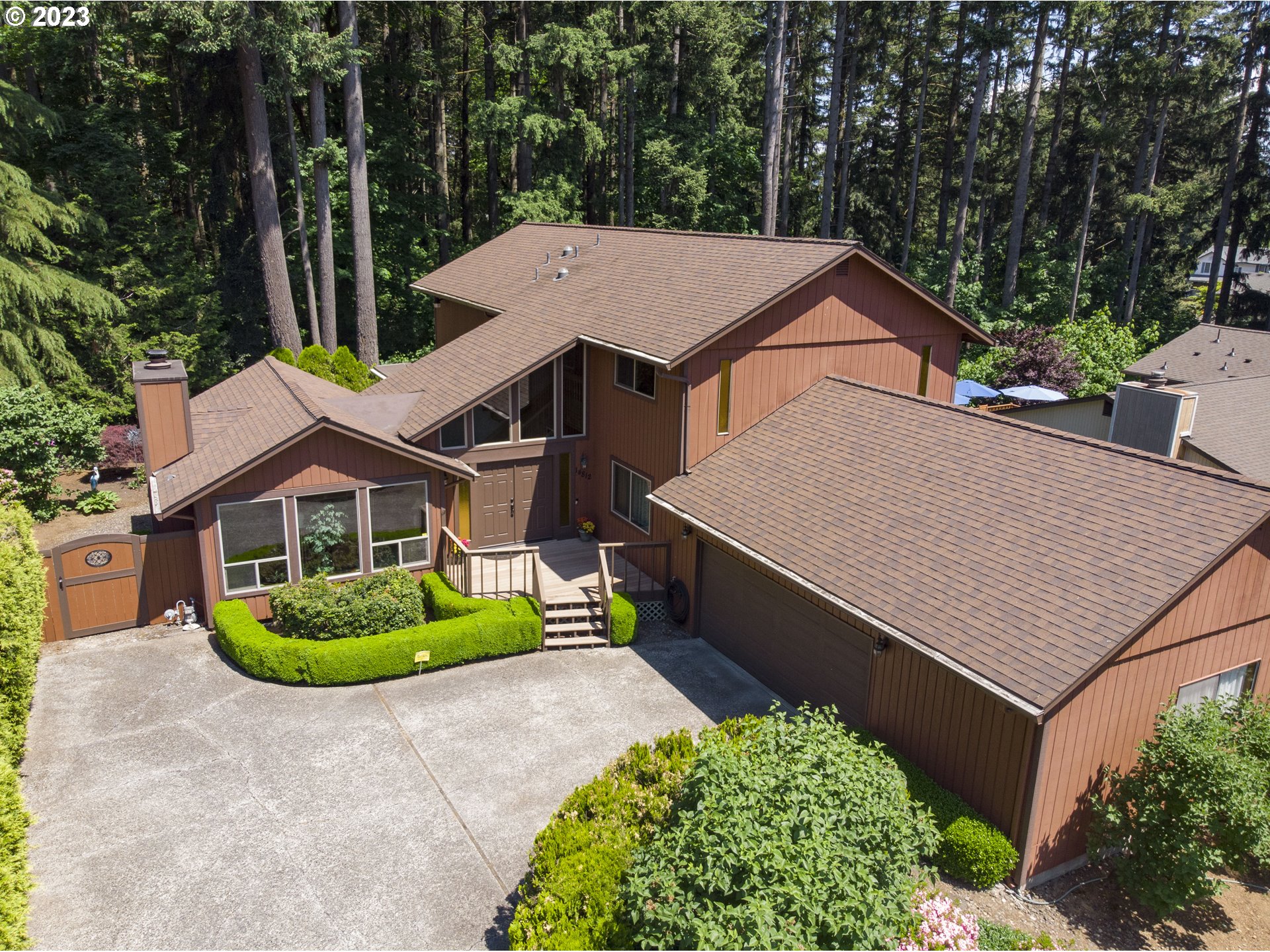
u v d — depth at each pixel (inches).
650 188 1732.3
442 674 600.7
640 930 300.5
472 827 440.5
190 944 364.2
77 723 524.1
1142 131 1862.7
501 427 758.5
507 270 1056.2
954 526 504.7
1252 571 440.8
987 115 2160.4
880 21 1774.1
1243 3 1710.1
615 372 745.6
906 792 368.8
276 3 1072.8
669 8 1513.3
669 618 701.3
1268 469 777.6
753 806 313.6
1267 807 389.4
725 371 658.8
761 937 270.7
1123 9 1700.3
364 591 621.6
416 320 1589.6
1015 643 410.0
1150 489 463.8
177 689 565.9
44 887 393.4
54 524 850.1
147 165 1398.9
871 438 620.1
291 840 428.5
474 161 1931.6
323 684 573.9
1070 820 418.3
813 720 371.6
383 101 1528.1
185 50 1043.9
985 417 588.7
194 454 661.9
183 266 1214.3
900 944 328.2
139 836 429.1
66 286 1007.6
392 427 720.3
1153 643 409.7
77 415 894.4
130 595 644.7
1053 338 1318.9
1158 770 406.9
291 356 1122.7
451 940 369.7
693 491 645.3
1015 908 398.9
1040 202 2103.8
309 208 1438.2
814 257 685.3
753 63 1898.4
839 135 2128.4
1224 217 1772.9
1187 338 1337.4
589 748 511.8
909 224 1908.2
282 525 637.9
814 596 510.3
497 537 784.3
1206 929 401.7
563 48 1389.0
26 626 489.4
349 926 375.9
